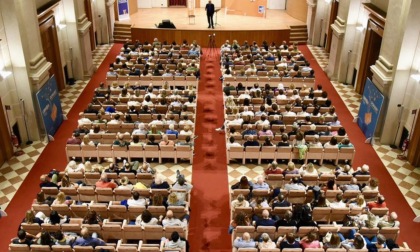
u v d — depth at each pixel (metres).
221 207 10.56
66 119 14.75
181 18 25.69
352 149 11.91
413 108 12.52
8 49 12.05
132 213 9.12
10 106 12.44
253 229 8.43
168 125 12.74
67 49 17.55
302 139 11.94
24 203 10.60
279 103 14.48
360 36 17.12
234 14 26.66
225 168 12.13
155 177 10.37
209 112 15.20
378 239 7.96
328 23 22.12
